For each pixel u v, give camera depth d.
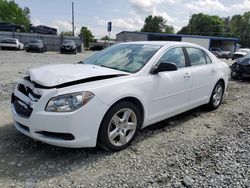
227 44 51.16
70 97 2.95
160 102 3.96
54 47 34.75
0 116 4.59
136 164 3.18
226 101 6.57
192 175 2.98
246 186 2.79
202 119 5.01
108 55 4.39
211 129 4.48
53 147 3.49
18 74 9.42
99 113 3.10
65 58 18.94
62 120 2.91
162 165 3.18
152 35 47.81
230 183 2.84
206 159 3.37
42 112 2.94
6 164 3.03
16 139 3.67
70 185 2.71
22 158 3.19
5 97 5.90
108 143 3.30
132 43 4.64
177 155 3.45
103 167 3.08
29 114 3.07
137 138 3.93
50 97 2.94
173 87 4.14
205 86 5.05
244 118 5.16
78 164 3.12
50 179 2.80
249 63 9.91
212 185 2.79
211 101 5.44
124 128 3.49
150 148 3.62
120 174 2.95
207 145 3.79
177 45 4.48
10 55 18.92
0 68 10.98
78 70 3.43
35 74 3.31
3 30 35.88
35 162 3.11
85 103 2.99
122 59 4.08
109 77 3.38
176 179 2.90
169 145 3.74
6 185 2.65
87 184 2.74
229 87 8.70
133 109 3.52
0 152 3.30
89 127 3.05
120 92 3.29
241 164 3.25
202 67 4.95
